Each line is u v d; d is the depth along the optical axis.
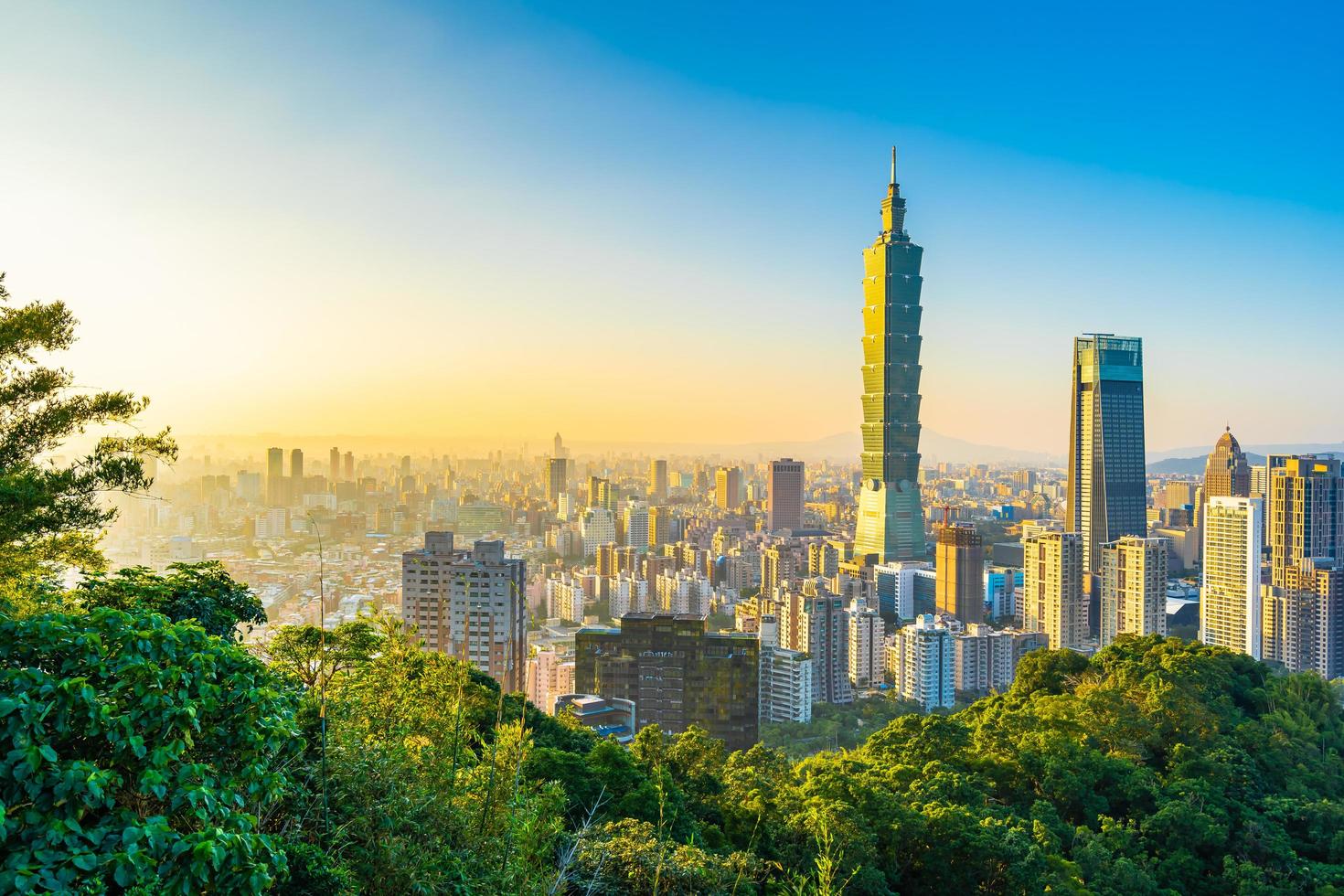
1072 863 61.69
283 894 19.95
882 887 51.16
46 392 35.00
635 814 47.34
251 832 16.61
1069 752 81.50
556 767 48.81
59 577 35.75
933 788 70.94
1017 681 120.19
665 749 71.94
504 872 23.67
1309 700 107.88
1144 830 72.38
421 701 29.66
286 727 18.88
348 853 22.11
